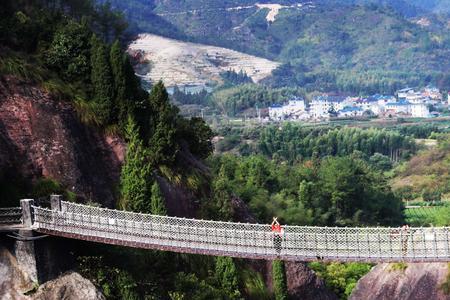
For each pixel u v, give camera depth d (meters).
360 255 47.41
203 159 77.75
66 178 56.22
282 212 94.25
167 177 62.34
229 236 48.22
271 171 113.50
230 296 57.88
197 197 65.19
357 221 115.56
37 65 60.75
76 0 76.31
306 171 119.00
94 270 49.50
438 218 118.88
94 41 62.44
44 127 57.00
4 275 46.88
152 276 53.12
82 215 47.44
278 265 64.56
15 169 54.00
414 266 65.94
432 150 199.75
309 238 47.97
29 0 68.56
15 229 46.75
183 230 48.28
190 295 53.44
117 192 58.53
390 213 124.06
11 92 56.84
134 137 59.44
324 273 80.25
